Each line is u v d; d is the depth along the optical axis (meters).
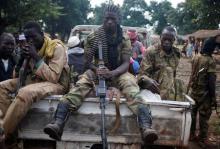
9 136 4.26
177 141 4.11
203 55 6.51
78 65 6.29
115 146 4.15
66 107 4.00
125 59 4.57
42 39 4.60
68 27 55.31
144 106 3.98
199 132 6.70
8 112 4.09
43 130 4.09
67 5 53.78
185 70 20.94
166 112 4.08
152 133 3.79
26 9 17.89
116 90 4.19
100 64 4.33
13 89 4.66
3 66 5.56
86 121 4.12
